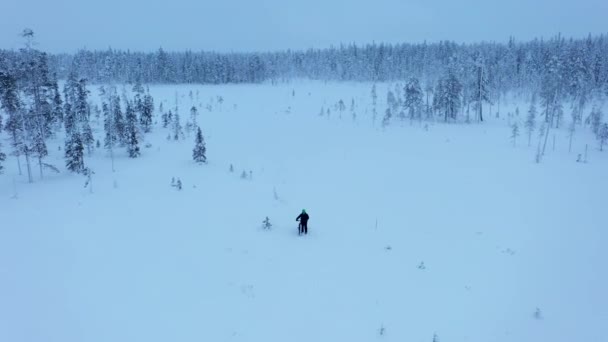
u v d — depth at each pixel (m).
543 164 49.16
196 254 21.45
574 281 18.97
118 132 50.88
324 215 28.19
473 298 17.30
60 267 20.12
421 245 23.05
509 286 18.39
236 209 29.19
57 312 16.20
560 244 23.53
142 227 25.58
